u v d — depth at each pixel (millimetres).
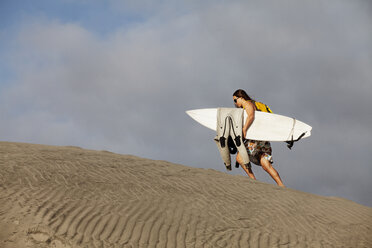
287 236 7098
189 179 9023
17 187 7348
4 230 6289
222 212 7566
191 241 6559
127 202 7355
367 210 8750
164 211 7242
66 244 6117
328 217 8039
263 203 8227
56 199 7074
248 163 11023
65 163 8844
